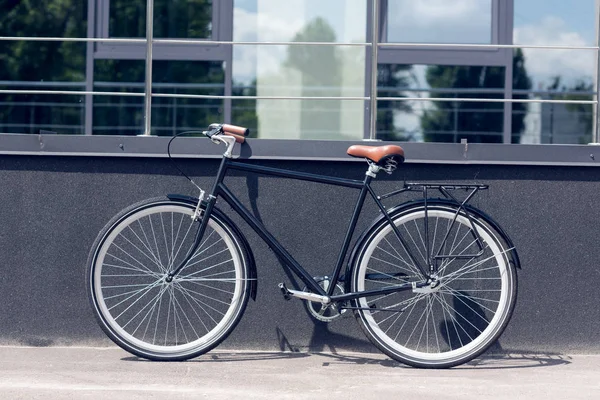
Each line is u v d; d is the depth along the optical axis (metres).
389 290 4.20
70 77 5.82
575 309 4.45
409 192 4.43
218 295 4.48
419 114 5.62
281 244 4.45
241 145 4.39
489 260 4.41
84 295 4.47
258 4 5.64
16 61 5.82
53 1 5.80
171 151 4.42
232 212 4.47
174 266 4.47
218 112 5.70
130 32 5.79
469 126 5.66
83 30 5.80
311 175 4.25
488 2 5.63
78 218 4.46
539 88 5.67
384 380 3.93
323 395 3.66
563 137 5.70
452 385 3.86
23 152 4.41
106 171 4.45
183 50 5.69
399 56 5.64
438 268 4.29
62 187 4.45
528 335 4.46
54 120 5.83
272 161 4.44
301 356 4.39
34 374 3.94
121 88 5.79
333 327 4.47
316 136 5.64
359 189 4.30
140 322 4.49
